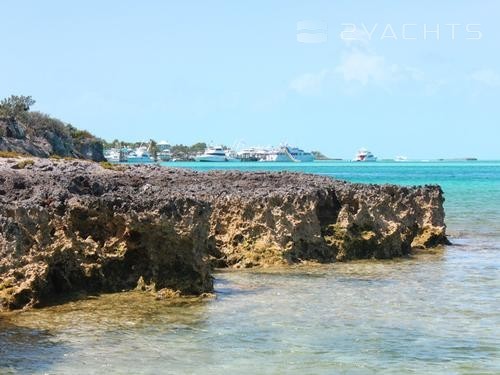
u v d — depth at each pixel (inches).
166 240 958.4
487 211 2605.8
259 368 681.0
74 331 780.6
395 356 723.4
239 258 1248.8
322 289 1048.8
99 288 940.6
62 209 947.3
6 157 2058.3
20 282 861.8
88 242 939.3
